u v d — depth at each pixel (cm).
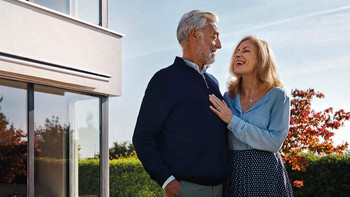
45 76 507
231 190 249
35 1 537
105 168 623
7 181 482
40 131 529
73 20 565
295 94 887
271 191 245
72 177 573
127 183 1038
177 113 236
